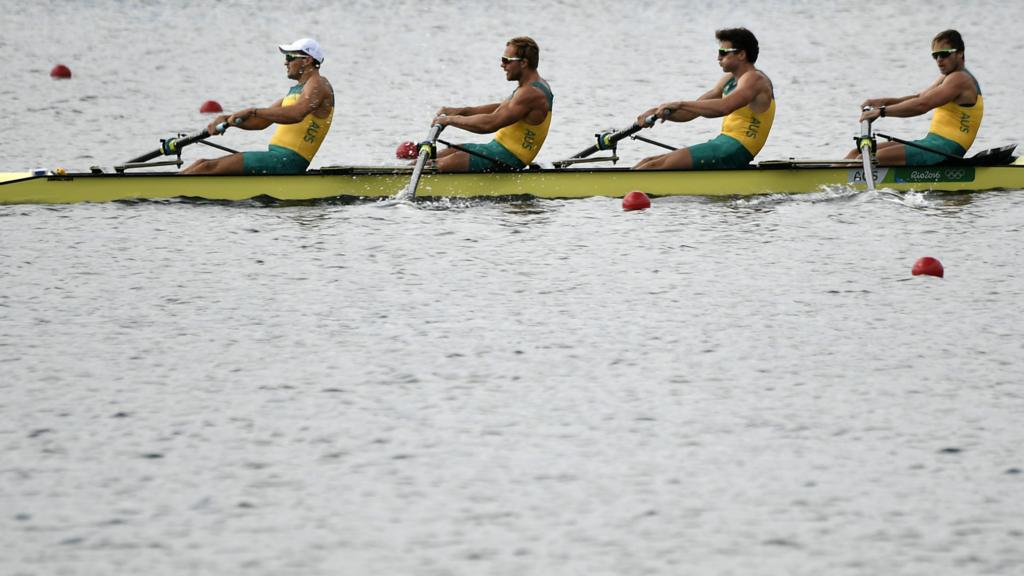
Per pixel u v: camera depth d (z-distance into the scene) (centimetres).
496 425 3350
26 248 5041
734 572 2614
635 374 3719
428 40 12731
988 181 6162
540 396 3553
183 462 3127
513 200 5928
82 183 5750
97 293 4488
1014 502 2902
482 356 3872
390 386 3628
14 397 3528
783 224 5491
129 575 2605
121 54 11856
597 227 5438
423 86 10225
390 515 2861
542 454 3173
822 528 2794
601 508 2891
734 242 5194
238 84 10381
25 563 2650
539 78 5969
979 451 3170
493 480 3031
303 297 4453
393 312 4291
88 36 12988
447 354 3888
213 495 2955
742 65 6031
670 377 3697
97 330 4097
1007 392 3553
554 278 4688
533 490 2981
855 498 2930
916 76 10531
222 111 9281
